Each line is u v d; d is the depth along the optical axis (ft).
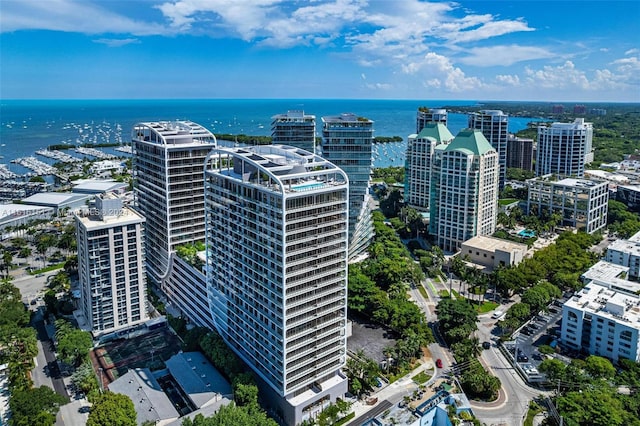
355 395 631.97
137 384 615.57
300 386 583.99
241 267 616.39
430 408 577.02
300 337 571.28
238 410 526.16
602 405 552.82
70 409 605.31
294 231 537.65
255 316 602.44
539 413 595.88
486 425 574.56
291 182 587.68
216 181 645.92
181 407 604.08
